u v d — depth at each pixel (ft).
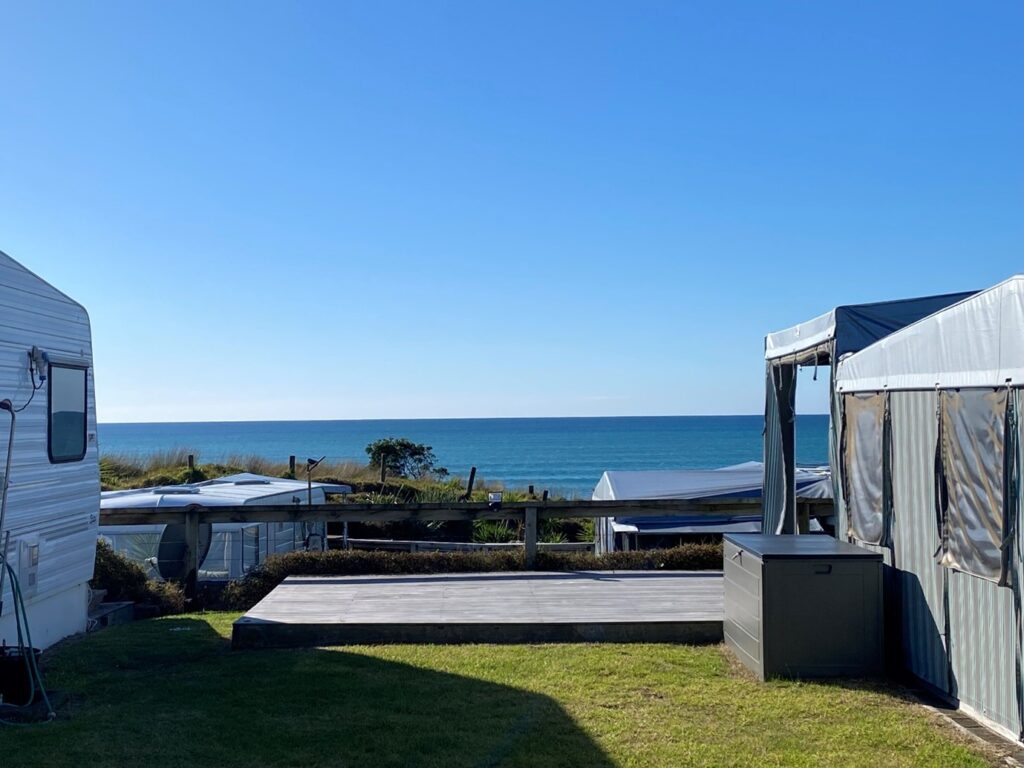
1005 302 15.28
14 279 20.85
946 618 17.33
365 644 21.85
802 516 32.50
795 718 16.07
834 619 18.89
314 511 30.04
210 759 13.99
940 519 17.51
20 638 18.56
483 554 30.37
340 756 14.15
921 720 16.08
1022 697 14.76
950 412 17.20
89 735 15.12
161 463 74.08
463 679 18.49
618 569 30.17
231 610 29.04
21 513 21.21
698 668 19.49
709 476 46.06
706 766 13.78
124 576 29.04
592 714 16.20
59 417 23.38
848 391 22.29
